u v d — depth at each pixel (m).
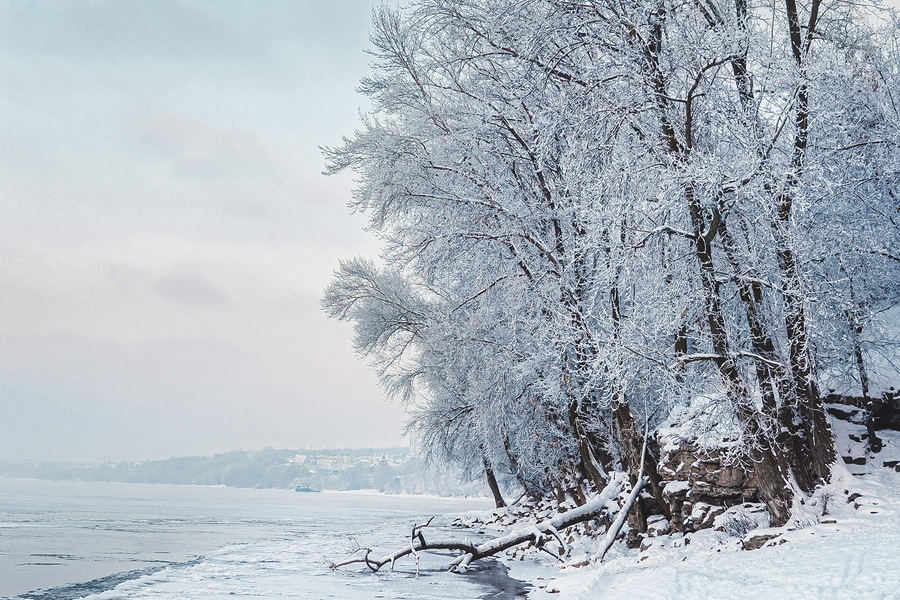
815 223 15.36
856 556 10.26
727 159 14.77
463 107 22.17
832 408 17.27
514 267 21.75
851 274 15.51
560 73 18.17
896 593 7.73
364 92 24.33
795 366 15.33
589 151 17.19
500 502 40.19
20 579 17.61
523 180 21.69
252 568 19.19
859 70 16.48
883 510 13.54
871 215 16.03
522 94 19.64
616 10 16.03
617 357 15.48
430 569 18.72
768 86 15.15
